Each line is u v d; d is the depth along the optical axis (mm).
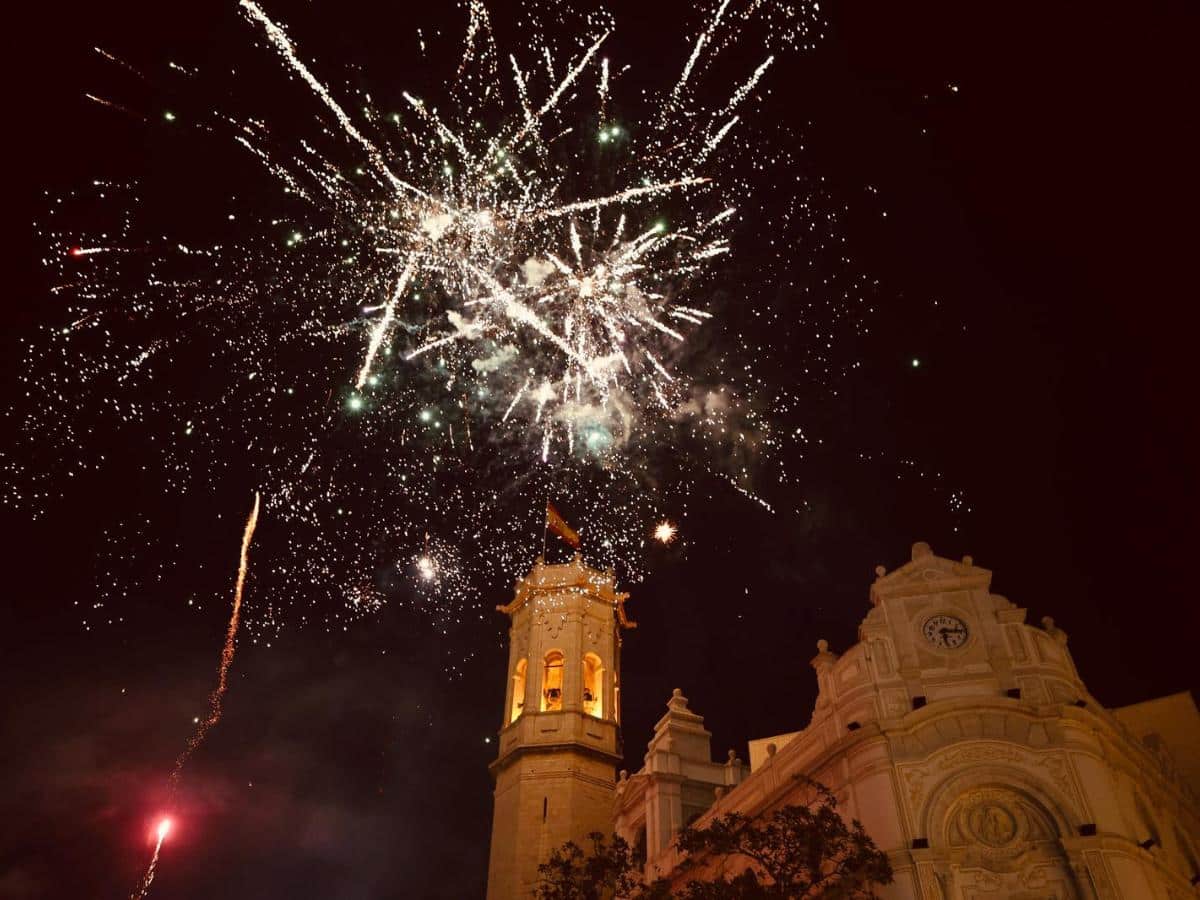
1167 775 41250
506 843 50188
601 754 52750
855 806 34375
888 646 37031
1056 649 36625
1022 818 32500
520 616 59438
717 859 41438
